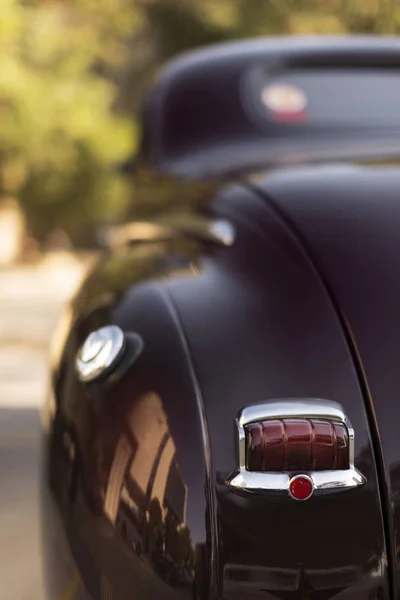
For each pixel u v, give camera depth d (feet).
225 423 5.54
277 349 5.72
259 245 6.33
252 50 9.22
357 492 5.46
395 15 55.01
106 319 6.21
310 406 5.52
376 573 5.45
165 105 8.95
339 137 8.45
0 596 8.60
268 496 5.42
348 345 5.71
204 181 7.70
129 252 7.36
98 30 54.70
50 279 44.04
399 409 5.55
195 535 5.44
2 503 11.01
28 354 21.91
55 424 6.18
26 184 52.85
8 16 43.42
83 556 5.79
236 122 8.69
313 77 8.92
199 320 5.91
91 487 5.76
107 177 53.62
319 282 5.95
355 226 6.18
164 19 59.72
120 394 5.82
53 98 51.44
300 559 5.42
